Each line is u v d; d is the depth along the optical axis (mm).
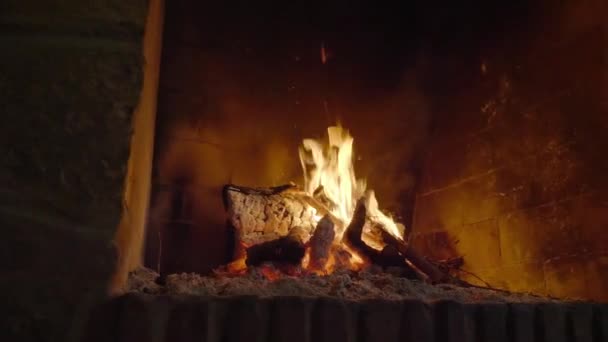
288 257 2033
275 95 2758
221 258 2471
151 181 2410
